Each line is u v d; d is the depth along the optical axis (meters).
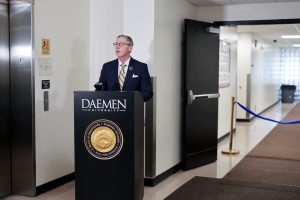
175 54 5.42
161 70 4.98
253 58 11.70
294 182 5.02
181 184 4.93
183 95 5.62
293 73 19.47
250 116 11.44
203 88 5.95
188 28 5.52
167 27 5.11
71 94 4.91
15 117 4.37
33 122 4.31
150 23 4.76
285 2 5.79
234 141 8.13
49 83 4.53
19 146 4.38
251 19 5.99
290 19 5.80
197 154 5.84
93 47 5.16
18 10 4.27
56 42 4.61
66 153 4.89
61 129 4.77
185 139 5.62
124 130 3.22
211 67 6.12
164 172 5.18
